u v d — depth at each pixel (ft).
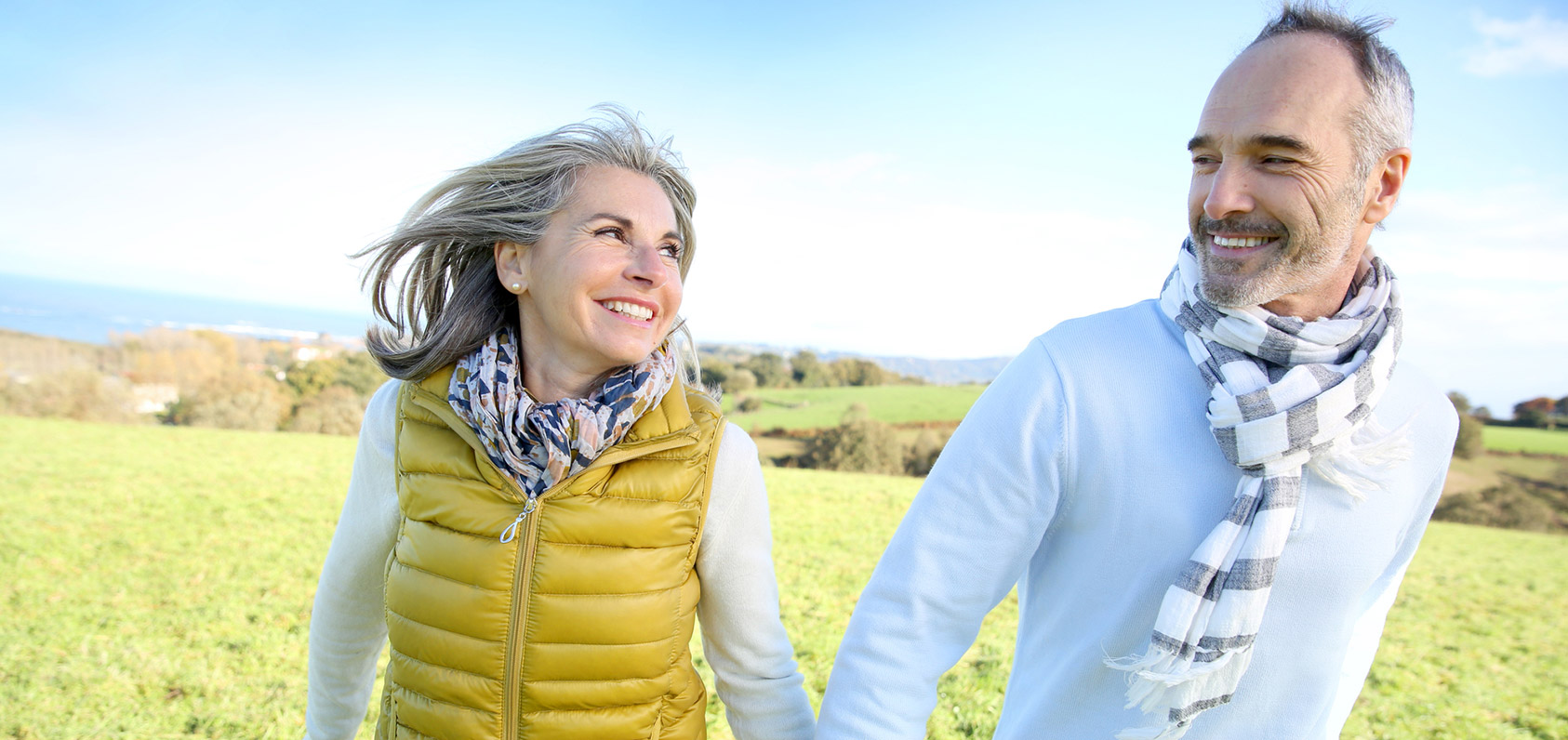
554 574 4.33
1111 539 4.13
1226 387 3.89
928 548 4.33
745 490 4.90
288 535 25.62
